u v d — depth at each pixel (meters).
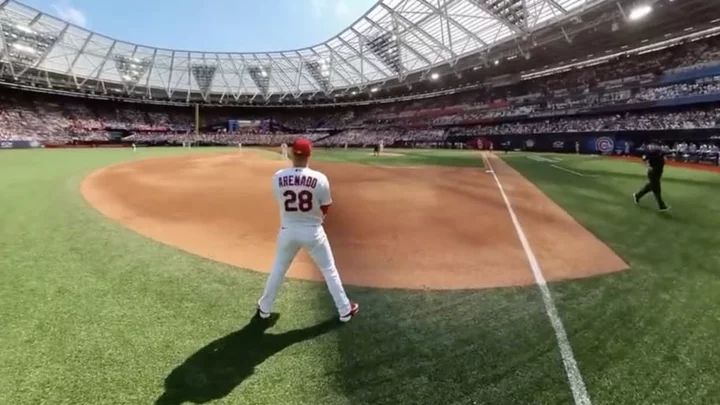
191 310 4.50
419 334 4.09
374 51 53.12
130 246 6.89
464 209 10.79
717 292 5.09
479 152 43.47
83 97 62.12
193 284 5.27
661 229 8.30
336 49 58.34
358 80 64.00
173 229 8.32
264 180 17.09
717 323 4.28
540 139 42.12
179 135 65.94
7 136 46.38
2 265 5.64
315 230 4.05
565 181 16.58
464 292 5.20
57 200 10.67
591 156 33.19
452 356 3.68
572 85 42.34
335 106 77.88
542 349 3.80
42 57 49.38
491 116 49.81
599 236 7.88
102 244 6.92
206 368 3.44
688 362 3.58
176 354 3.63
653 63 35.19
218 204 11.32
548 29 32.47
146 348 3.70
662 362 3.58
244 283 5.38
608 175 18.66
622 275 5.74
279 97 75.38
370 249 7.14
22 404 2.93
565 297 5.02
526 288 5.32
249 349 3.75
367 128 69.00
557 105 41.94
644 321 4.35
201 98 73.19
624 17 27.00
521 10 32.69
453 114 56.50
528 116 44.88
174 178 17.11
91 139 55.69
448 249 7.15
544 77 46.28
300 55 63.78
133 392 3.11
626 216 9.62
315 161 29.31
